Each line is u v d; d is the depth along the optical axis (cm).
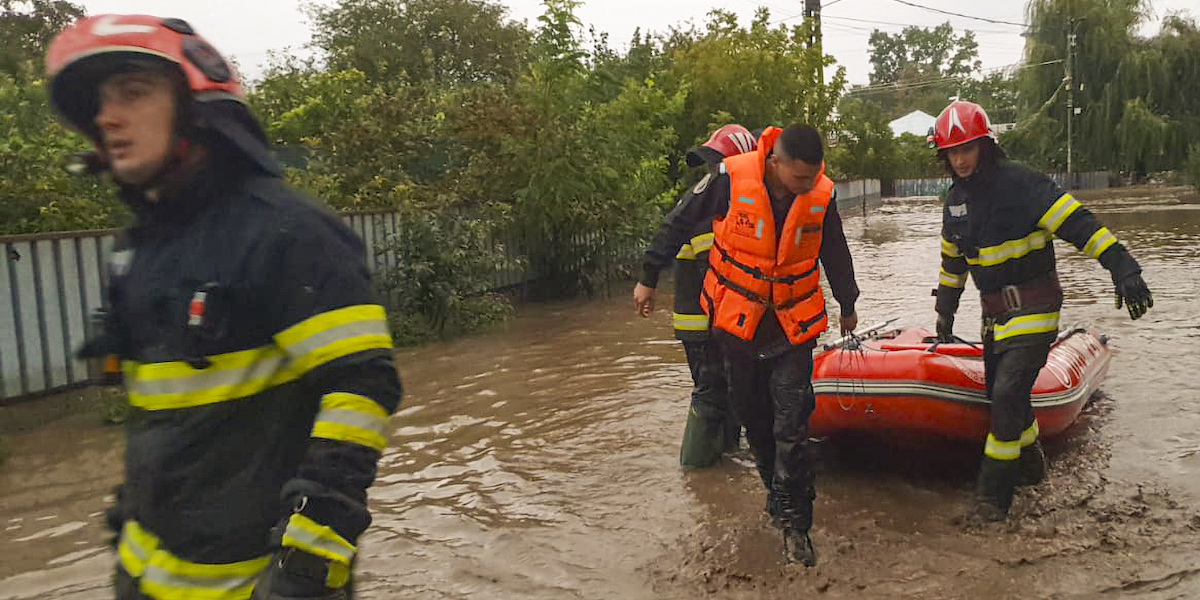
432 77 2956
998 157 480
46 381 753
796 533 427
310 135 1467
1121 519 461
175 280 192
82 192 923
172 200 195
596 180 1341
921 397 514
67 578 432
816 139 405
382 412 191
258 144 202
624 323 1115
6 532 494
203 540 197
